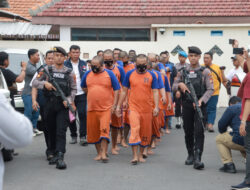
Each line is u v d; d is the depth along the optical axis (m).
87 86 8.51
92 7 20.88
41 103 9.43
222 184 6.84
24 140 2.86
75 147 10.09
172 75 12.14
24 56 13.49
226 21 20.48
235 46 7.02
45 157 8.89
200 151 7.84
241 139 7.39
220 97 19.64
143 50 19.64
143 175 7.41
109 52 9.54
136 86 8.26
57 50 8.07
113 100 8.94
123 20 20.38
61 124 7.93
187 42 19.83
